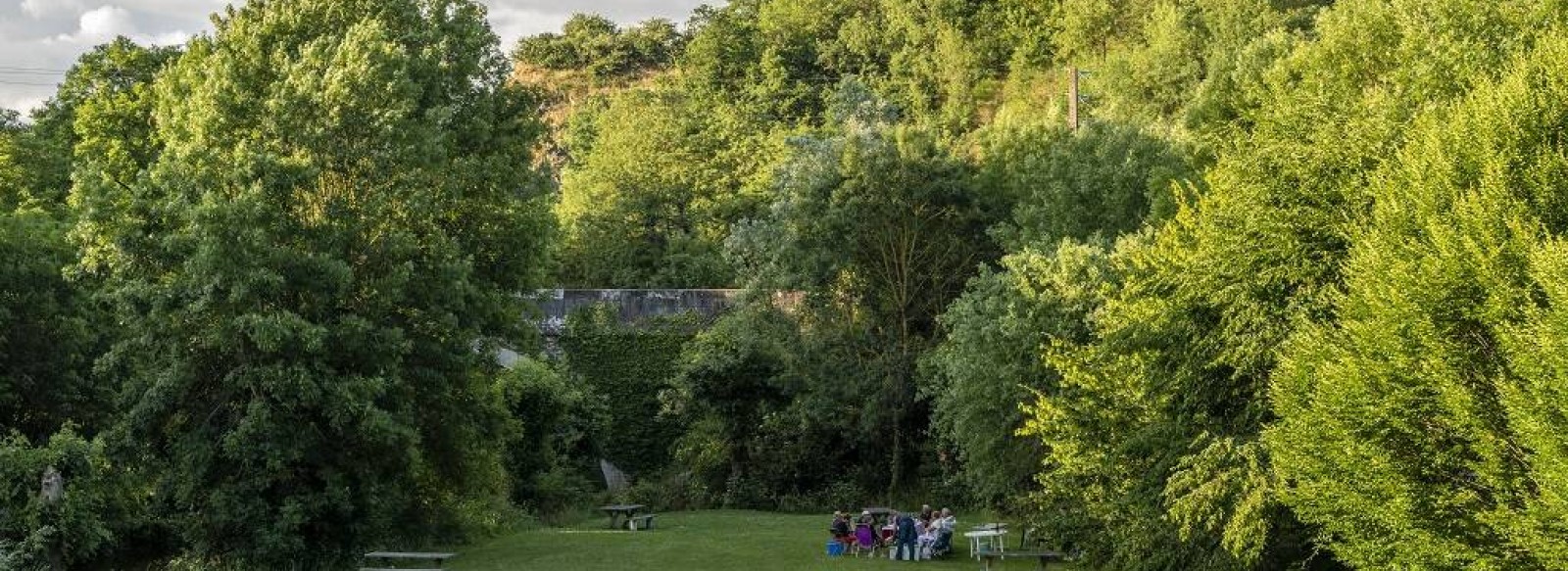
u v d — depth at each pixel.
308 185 27.14
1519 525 14.17
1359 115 19.80
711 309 47.94
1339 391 16.27
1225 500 19.31
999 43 99.38
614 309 48.00
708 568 26.31
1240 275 19.84
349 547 27.42
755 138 77.62
